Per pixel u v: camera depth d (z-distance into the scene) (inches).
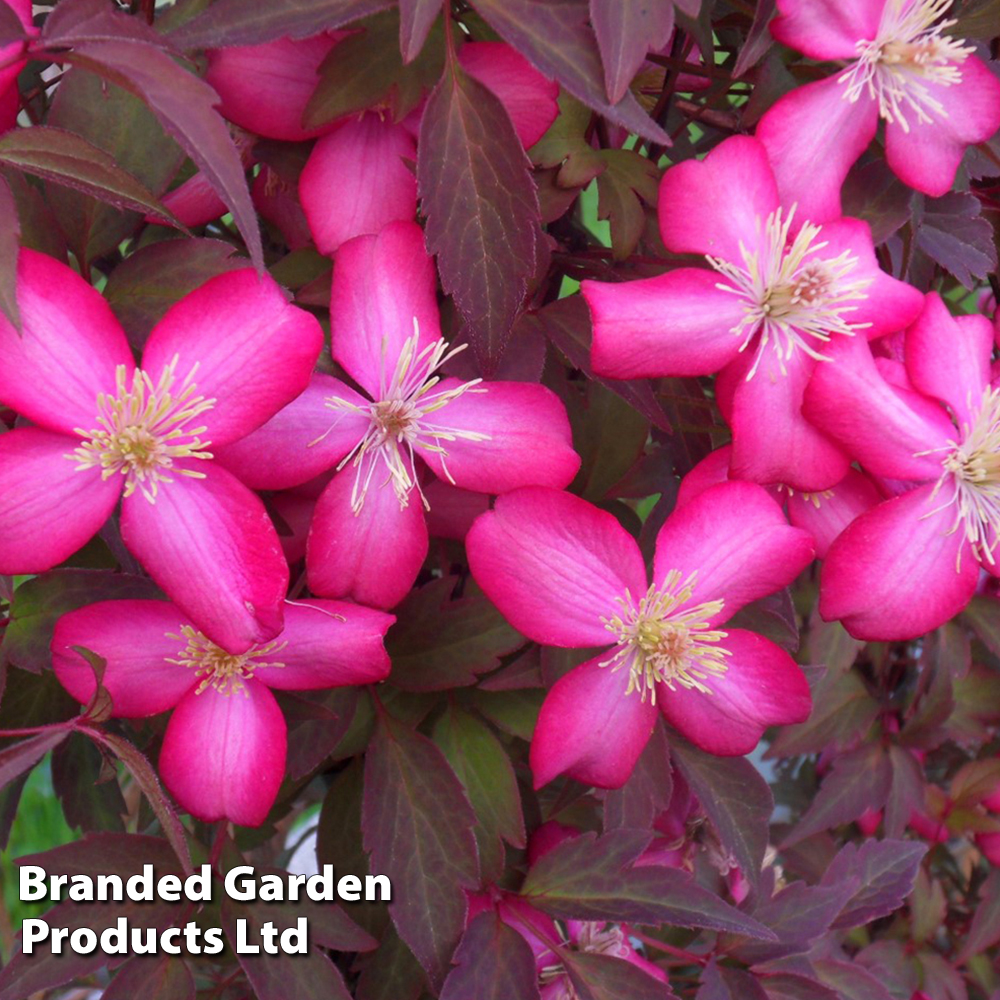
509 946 9.9
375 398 9.3
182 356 8.5
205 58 9.5
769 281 9.5
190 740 9.2
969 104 9.8
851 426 9.5
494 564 9.4
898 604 9.7
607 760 9.7
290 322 8.6
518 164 8.8
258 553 8.5
